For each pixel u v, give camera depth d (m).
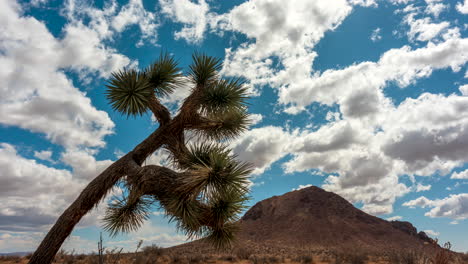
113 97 5.14
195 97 5.57
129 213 5.41
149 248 26.64
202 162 4.73
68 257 18.05
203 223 5.05
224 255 31.39
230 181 4.63
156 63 5.74
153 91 5.31
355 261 26.02
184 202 4.61
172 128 5.38
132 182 4.62
